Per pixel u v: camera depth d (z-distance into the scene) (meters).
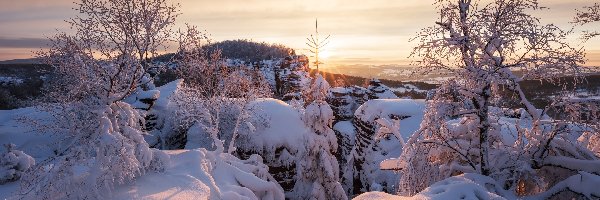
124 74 12.66
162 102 23.48
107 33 12.25
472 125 14.52
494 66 13.37
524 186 13.79
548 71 13.05
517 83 13.86
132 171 11.99
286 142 21.09
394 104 25.14
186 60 14.83
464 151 14.61
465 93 13.84
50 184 10.80
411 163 14.43
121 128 12.66
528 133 14.20
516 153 14.07
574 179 11.84
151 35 12.53
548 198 12.25
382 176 22.28
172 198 11.16
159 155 14.01
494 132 14.55
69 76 12.87
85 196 10.92
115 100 12.46
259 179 15.93
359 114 26.05
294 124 21.84
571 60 12.70
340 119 30.12
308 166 19.70
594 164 12.59
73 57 12.38
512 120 19.14
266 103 23.17
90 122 12.19
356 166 25.08
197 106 20.91
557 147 13.77
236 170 15.85
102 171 11.23
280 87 39.06
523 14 12.60
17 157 14.45
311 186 19.67
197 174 13.59
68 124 13.20
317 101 20.20
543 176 14.12
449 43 13.12
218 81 22.66
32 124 15.80
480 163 14.24
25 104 29.38
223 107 21.81
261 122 21.47
